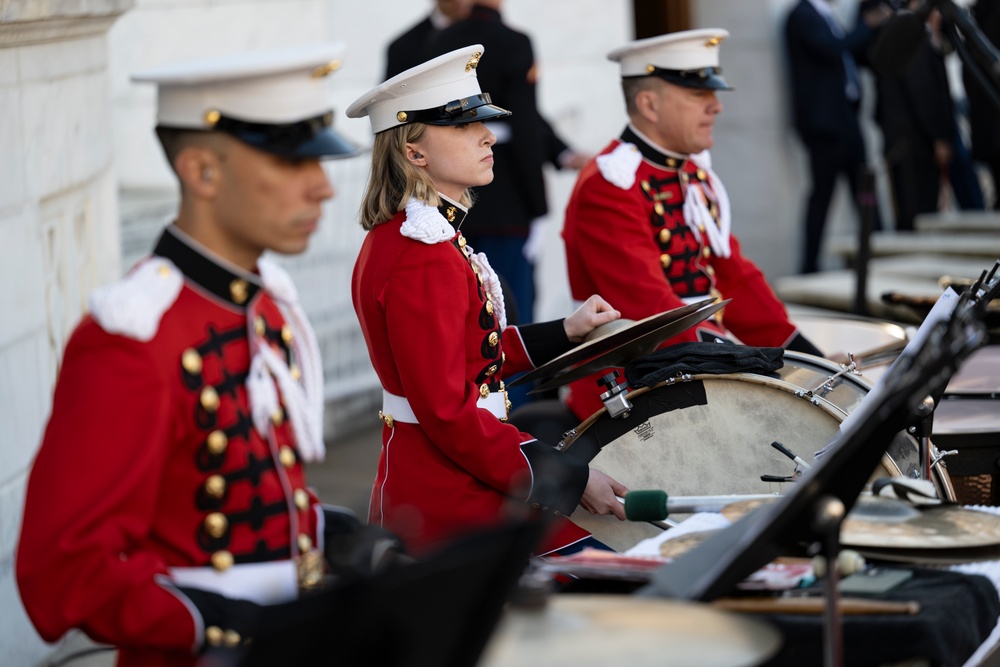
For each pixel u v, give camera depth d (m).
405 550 7.50
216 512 6.96
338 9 29.92
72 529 6.35
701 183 14.26
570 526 11.05
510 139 20.72
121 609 6.39
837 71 31.80
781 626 7.32
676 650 5.61
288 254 7.07
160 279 6.87
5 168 12.97
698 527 8.84
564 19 31.39
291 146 6.82
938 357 6.16
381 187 10.51
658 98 13.65
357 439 23.94
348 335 25.14
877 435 6.77
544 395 16.27
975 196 32.09
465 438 9.99
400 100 10.34
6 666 12.68
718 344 11.75
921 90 30.98
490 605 5.54
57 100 14.91
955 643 7.28
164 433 6.64
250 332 7.11
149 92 28.08
